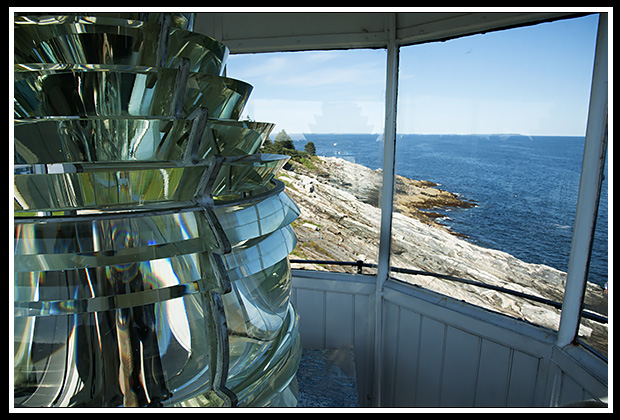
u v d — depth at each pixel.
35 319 0.27
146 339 0.28
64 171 0.26
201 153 0.32
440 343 1.53
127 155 0.28
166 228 0.29
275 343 0.37
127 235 0.28
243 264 0.33
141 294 0.28
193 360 0.29
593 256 1.06
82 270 0.27
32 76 0.27
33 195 0.26
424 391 1.61
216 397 0.29
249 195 0.38
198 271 0.30
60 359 0.26
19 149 0.27
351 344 1.81
